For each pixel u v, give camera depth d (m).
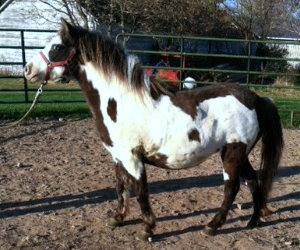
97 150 7.02
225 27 19.67
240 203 4.99
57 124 8.64
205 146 3.88
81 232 4.25
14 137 7.61
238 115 3.93
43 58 3.94
